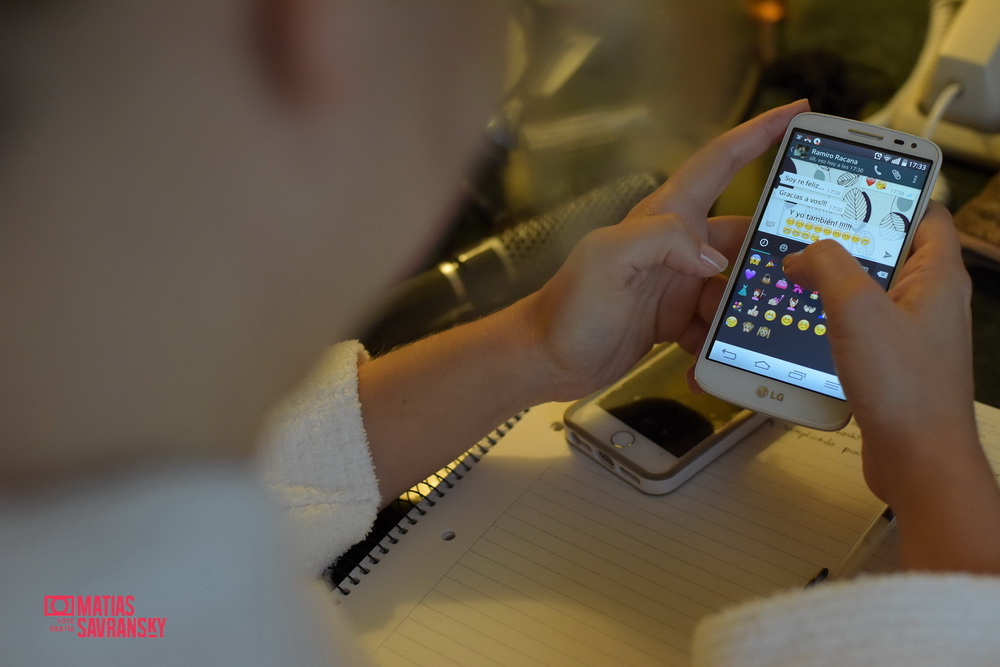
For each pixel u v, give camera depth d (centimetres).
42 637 32
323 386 60
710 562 57
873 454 54
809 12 82
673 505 59
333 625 44
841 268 54
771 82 80
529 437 62
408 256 33
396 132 29
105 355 27
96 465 30
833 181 62
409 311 73
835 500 58
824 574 56
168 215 25
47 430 28
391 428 60
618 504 59
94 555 32
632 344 64
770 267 62
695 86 78
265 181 26
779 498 59
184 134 25
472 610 56
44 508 31
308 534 58
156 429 30
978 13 71
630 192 78
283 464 59
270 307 29
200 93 24
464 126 31
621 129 80
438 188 32
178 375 28
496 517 59
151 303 26
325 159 28
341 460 60
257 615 35
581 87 79
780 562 56
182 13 23
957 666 44
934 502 51
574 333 60
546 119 79
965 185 73
